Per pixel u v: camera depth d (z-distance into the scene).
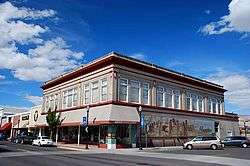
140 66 41.78
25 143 49.41
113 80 38.22
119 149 35.69
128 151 32.97
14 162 18.41
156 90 44.12
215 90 58.56
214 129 55.88
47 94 56.50
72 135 46.62
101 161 20.02
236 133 62.84
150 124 41.69
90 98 42.38
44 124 53.31
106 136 37.91
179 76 48.62
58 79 51.72
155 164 18.58
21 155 24.22
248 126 79.81
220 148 38.22
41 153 27.03
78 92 45.62
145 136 40.69
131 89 40.38
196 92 53.06
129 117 38.44
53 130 49.97
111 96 37.78
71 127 47.19
